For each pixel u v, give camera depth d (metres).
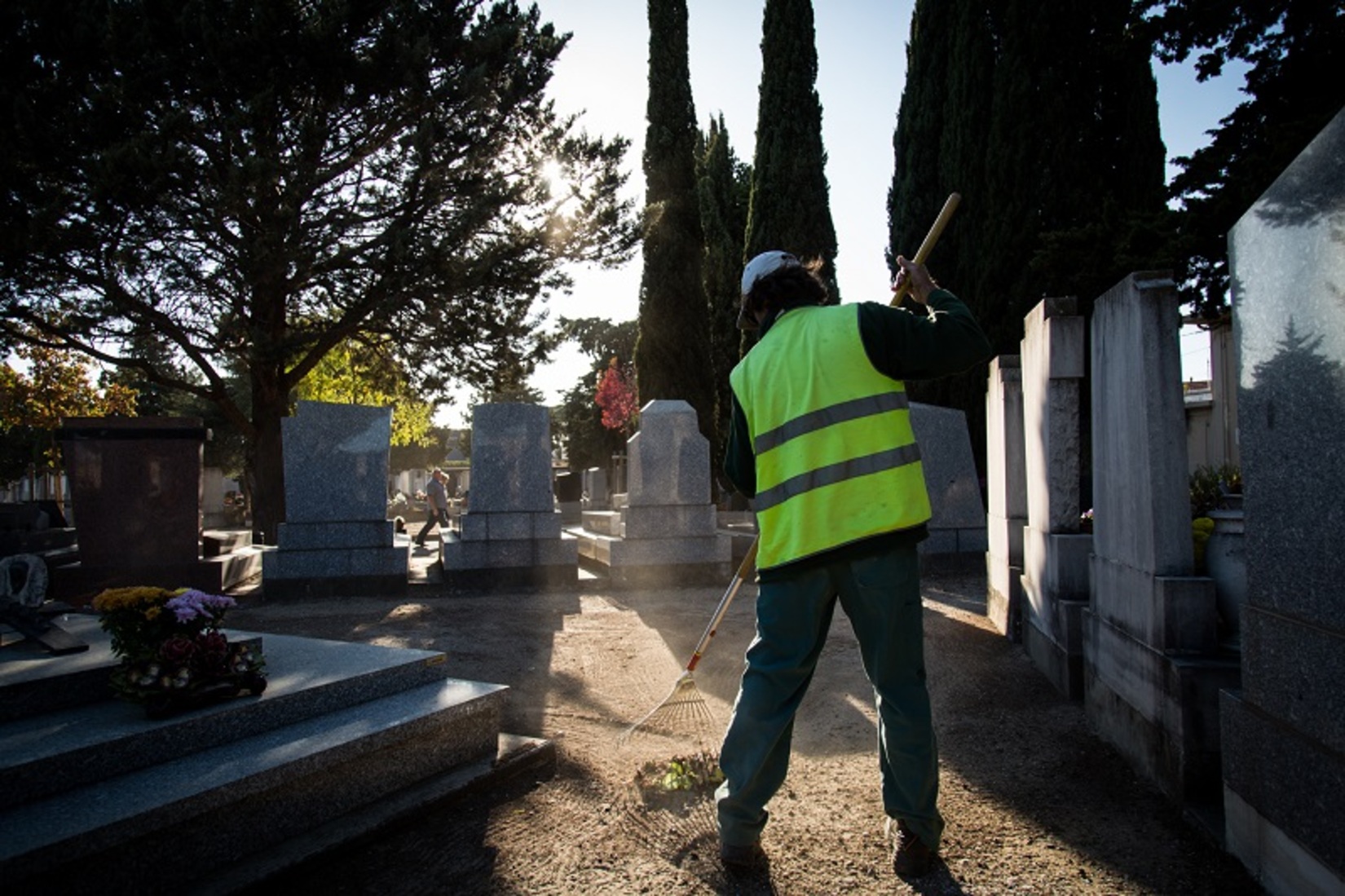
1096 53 13.55
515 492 9.89
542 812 3.30
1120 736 3.87
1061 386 5.25
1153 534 3.53
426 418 28.23
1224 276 9.08
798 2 18.95
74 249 12.21
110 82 11.51
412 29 12.66
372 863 2.89
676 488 10.12
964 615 7.60
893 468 2.62
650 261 19.61
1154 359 3.57
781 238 18.81
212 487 37.88
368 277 14.20
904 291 3.15
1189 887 2.65
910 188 16.56
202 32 11.34
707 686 5.24
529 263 14.56
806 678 2.73
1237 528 3.62
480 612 8.17
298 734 3.20
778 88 18.98
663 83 19.89
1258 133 8.34
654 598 9.12
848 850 2.97
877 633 2.61
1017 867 2.82
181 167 11.32
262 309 13.97
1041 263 10.34
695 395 19.53
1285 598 2.47
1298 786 2.39
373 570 9.36
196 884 2.62
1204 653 3.36
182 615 3.21
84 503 8.76
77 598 8.73
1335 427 2.21
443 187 14.11
